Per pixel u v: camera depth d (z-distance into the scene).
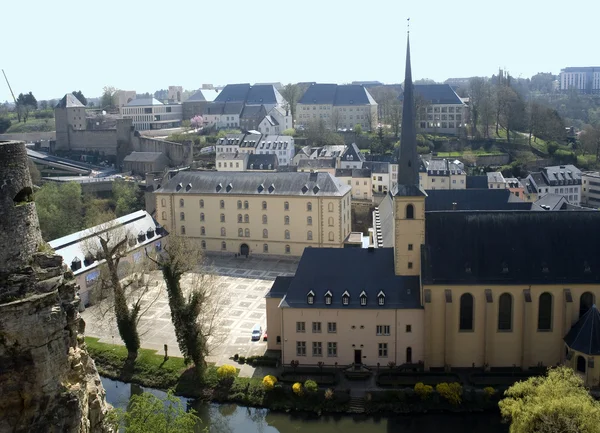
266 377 82.88
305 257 91.25
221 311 111.56
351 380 83.94
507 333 84.75
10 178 38.62
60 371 40.25
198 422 78.25
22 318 38.31
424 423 75.88
